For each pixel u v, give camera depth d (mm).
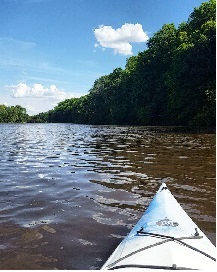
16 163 11680
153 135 25594
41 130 46000
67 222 5496
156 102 47062
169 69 46094
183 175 9094
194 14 42531
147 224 4129
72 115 118562
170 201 5234
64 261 4148
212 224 5289
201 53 33344
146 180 8570
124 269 3084
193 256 3260
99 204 6492
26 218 5688
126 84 61312
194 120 34188
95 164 11273
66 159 12656
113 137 25078
